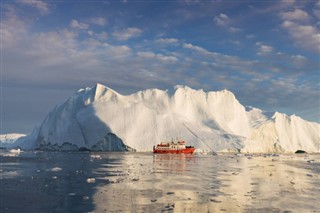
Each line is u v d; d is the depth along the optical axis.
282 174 42.28
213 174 40.62
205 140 115.25
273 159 79.56
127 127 115.56
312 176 40.72
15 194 25.83
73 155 85.81
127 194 25.92
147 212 20.42
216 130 124.62
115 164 54.97
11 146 159.00
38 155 84.81
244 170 46.94
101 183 31.56
